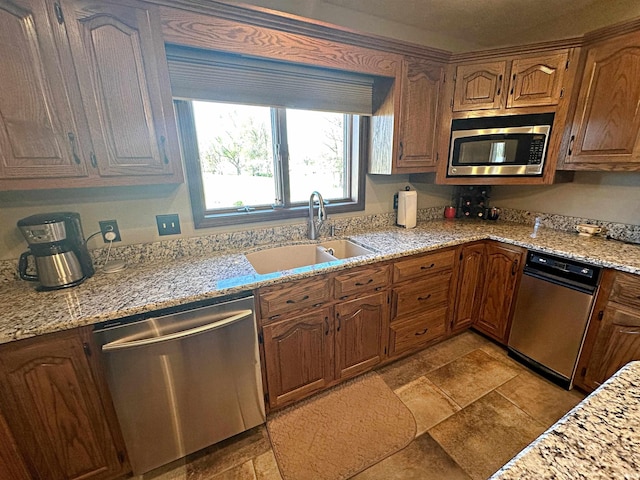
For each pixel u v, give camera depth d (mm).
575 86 1812
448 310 2205
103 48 1167
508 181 2123
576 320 1723
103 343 1152
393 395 1826
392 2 1842
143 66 1250
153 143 1339
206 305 1312
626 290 1519
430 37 2283
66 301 1227
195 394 1366
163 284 1378
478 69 2020
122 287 1352
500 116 2035
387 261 1802
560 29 2088
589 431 562
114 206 1576
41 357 1082
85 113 1188
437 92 2098
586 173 2088
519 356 2076
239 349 1413
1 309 1168
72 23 1100
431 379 1950
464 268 2178
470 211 2727
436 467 1402
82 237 1450
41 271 1302
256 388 1518
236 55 1532
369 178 2324
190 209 1759
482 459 1435
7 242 1391
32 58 1069
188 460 1462
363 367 1913
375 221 2432
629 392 657
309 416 1692
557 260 1785
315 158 2150
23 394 1084
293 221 2090
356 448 1502
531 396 1794
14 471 1117
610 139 1703
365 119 2152
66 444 1202
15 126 1094
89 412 1211
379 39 1740
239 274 1490
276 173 2020
